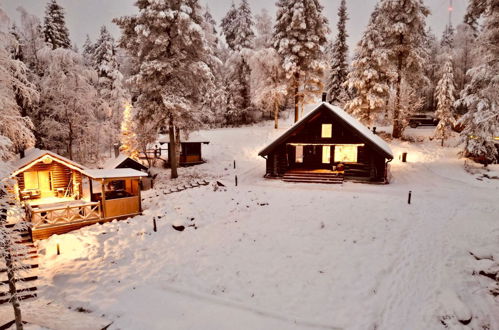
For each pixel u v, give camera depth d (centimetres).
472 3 1981
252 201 1875
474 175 2372
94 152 3700
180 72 2480
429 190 2064
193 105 2697
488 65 1830
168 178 2712
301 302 1029
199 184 2392
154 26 2308
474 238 1366
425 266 1193
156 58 2403
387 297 1033
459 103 2292
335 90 4525
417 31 3173
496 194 1936
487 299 1022
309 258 1270
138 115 2544
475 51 1981
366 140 2200
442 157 2925
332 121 2373
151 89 2391
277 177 2484
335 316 957
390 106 3628
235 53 4153
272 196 1948
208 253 1355
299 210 1700
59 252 1319
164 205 1911
